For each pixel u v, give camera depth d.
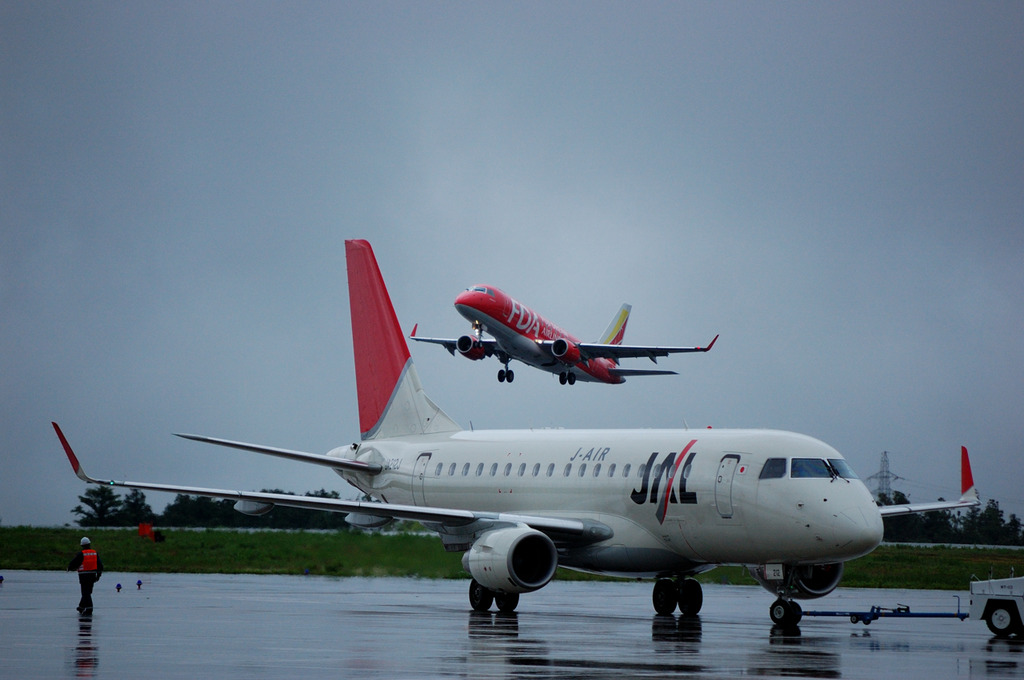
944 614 114.50
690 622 120.94
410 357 171.50
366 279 176.50
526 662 79.75
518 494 143.25
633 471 130.12
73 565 119.50
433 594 161.88
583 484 135.25
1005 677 74.50
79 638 94.00
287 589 169.75
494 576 121.75
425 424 167.25
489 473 148.38
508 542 121.62
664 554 127.38
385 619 117.38
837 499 113.69
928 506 142.25
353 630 104.00
